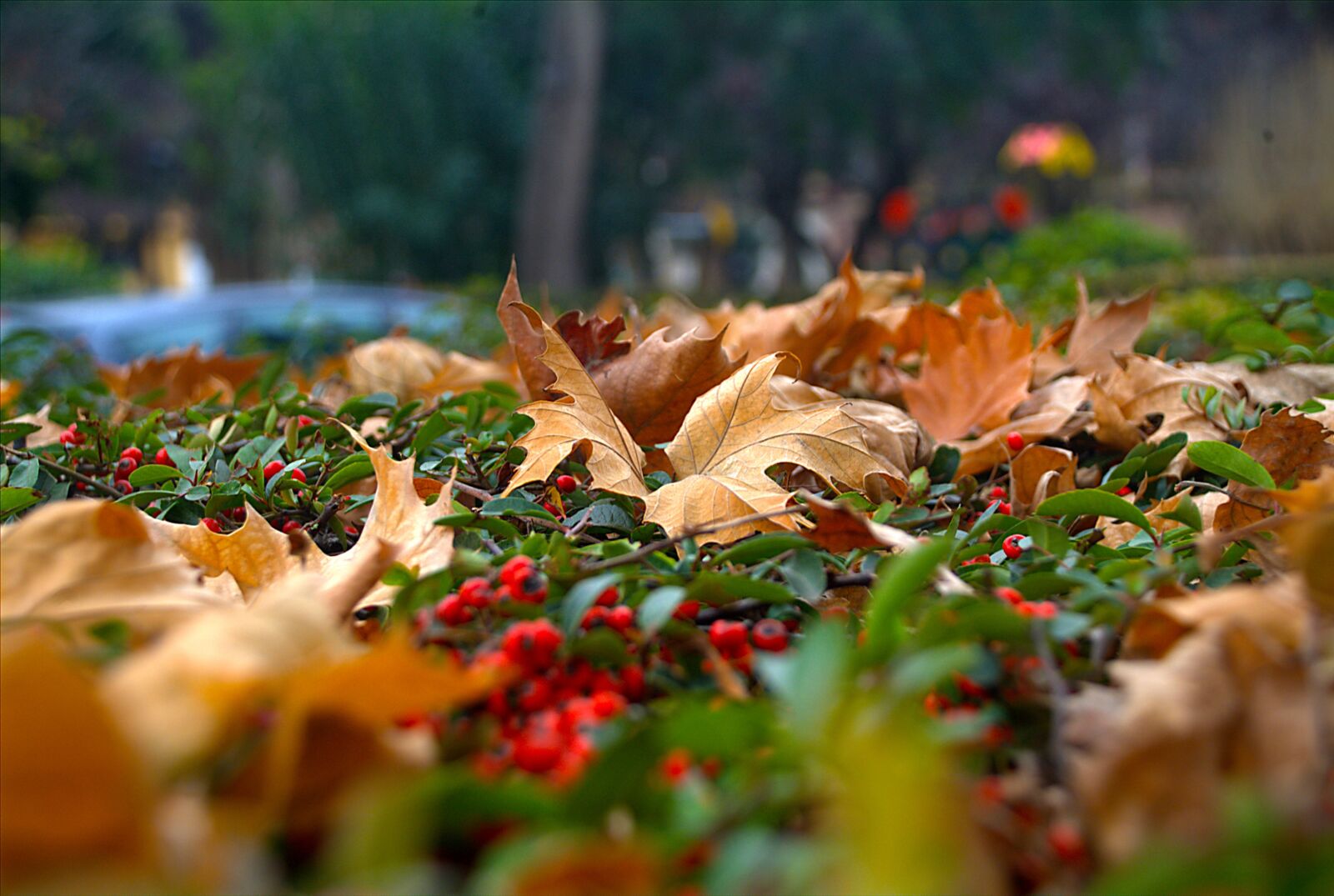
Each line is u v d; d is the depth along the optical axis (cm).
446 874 34
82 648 39
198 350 93
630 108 712
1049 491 59
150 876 31
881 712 34
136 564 42
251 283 889
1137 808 33
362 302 262
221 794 33
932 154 822
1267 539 47
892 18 648
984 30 659
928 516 52
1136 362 67
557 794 33
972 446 66
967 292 84
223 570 49
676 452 55
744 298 250
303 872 34
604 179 724
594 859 30
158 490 58
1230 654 35
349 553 49
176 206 1040
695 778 36
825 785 34
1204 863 30
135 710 33
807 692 34
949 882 31
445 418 65
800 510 50
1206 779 33
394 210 604
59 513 41
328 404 79
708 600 44
